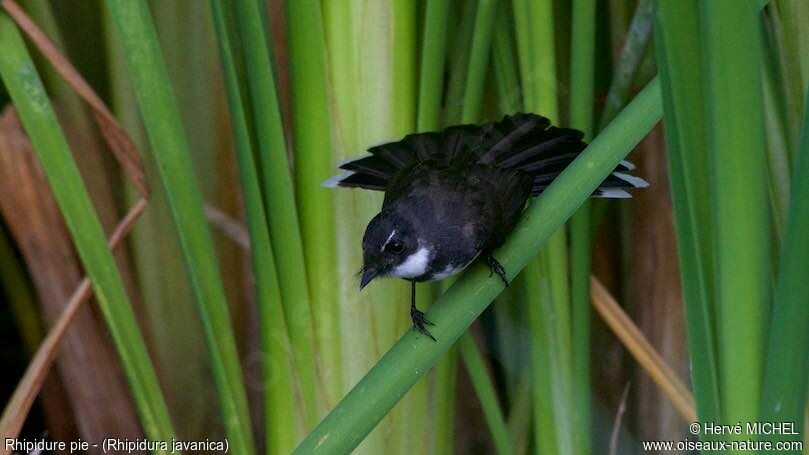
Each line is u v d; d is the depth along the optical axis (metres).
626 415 2.90
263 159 2.75
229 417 2.75
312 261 2.77
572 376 2.79
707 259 2.67
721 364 2.67
